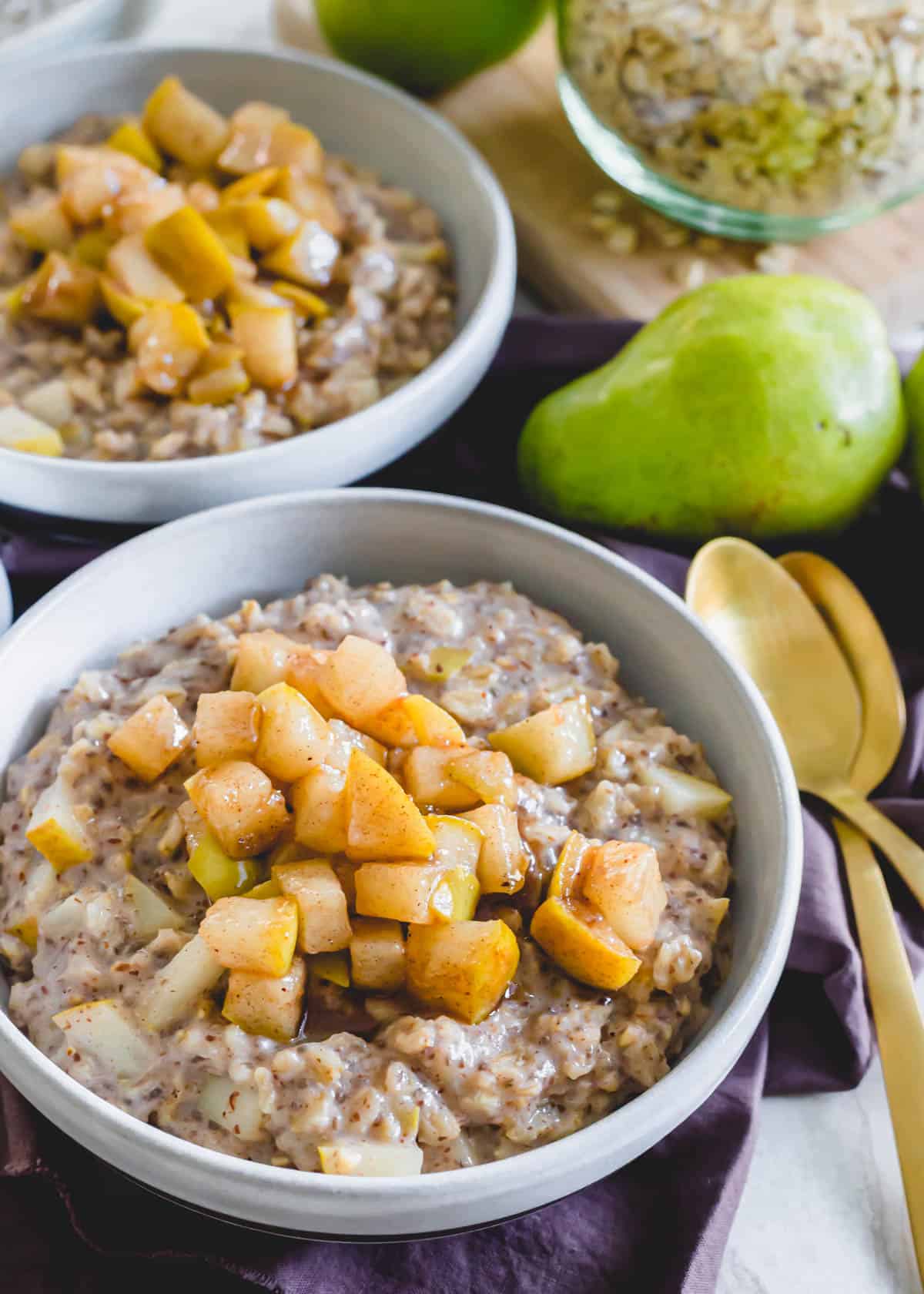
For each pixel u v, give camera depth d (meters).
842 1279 0.42
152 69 0.59
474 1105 0.39
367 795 0.41
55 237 0.55
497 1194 0.37
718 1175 0.42
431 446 0.56
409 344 0.55
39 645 0.45
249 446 0.51
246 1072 0.39
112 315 0.53
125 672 0.45
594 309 0.60
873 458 0.50
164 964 0.41
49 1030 0.41
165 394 0.52
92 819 0.43
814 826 0.47
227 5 0.69
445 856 0.41
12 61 0.58
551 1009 0.41
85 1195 0.42
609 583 0.46
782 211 0.58
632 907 0.41
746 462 0.49
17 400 0.53
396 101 0.58
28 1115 0.43
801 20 0.54
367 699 0.43
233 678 0.44
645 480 0.50
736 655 0.50
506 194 0.62
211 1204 0.38
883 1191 0.44
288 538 0.47
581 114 0.60
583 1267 0.42
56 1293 0.42
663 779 0.44
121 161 0.55
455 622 0.46
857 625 0.50
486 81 0.66
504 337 0.56
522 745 0.43
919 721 0.49
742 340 0.49
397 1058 0.40
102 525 0.50
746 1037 0.39
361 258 0.55
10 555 0.51
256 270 0.54
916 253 0.60
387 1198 0.37
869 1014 0.45
